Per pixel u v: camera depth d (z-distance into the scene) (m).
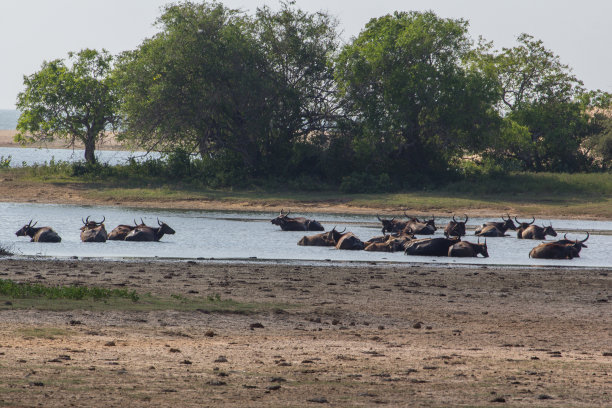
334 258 79.94
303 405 23.83
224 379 27.52
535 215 142.00
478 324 45.19
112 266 66.88
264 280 61.34
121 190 162.12
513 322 46.25
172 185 170.62
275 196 161.12
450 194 164.50
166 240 93.81
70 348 32.41
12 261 68.25
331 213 144.00
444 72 177.12
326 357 32.94
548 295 57.91
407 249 84.56
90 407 22.45
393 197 159.75
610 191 163.75
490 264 77.50
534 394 26.23
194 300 49.22
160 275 62.09
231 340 37.25
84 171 179.25
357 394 25.67
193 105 174.12
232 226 114.00
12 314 40.50
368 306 50.69
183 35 175.25
